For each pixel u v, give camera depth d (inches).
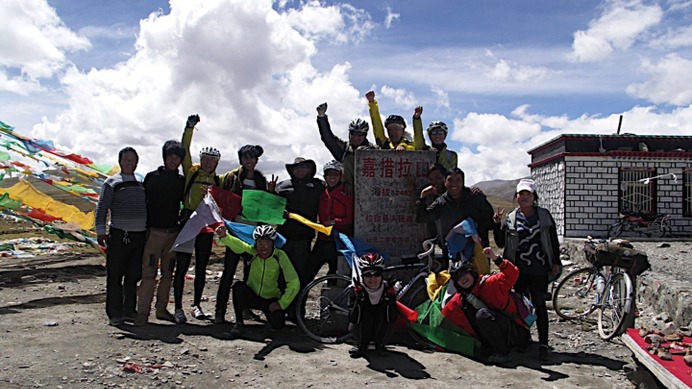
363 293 239.3
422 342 257.6
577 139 816.3
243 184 301.1
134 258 271.9
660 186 808.9
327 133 325.4
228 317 306.5
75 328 259.3
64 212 449.4
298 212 300.8
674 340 207.5
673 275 392.8
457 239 269.0
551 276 249.4
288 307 277.9
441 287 262.1
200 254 295.6
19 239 625.9
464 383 207.5
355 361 232.1
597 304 310.0
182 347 238.2
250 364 222.1
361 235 299.7
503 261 238.4
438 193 287.9
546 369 228.2
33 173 441.4
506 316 240.2
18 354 214.5
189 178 291.6
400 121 320.2
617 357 249.8
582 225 807.7
